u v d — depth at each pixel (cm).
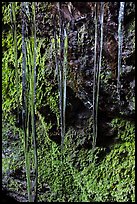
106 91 198
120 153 210
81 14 191
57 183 230
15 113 229
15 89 226
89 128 212
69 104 210
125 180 210
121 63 189
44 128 221
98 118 208
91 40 193
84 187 223
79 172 223
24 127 222
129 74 190
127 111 200
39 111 218
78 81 202
